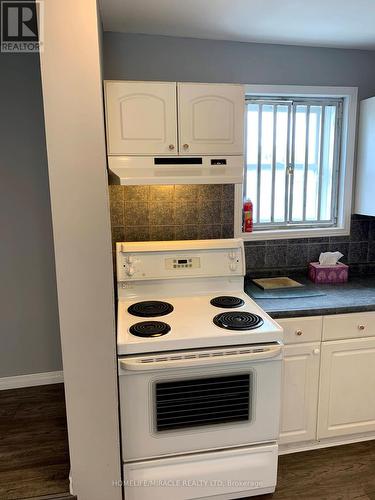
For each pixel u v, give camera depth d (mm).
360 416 2266
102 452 1743
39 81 2537
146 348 1694
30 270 2732
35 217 2680
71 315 1612
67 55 1441
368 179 2660
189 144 2121
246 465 1872
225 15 2045
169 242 2291
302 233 2764
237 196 2572
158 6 1918
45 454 2146
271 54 2527
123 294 2227
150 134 2072
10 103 2521
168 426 1768
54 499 1818
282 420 2152
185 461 1808
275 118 2682
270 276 2742
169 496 1823
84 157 1512
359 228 2855
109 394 1696
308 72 2600
